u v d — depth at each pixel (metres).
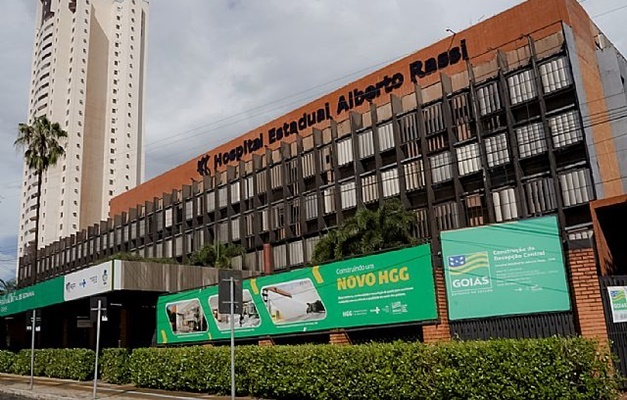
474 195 29.00
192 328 21.94
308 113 40.62
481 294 13.44
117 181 99.56
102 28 105.44
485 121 29.08
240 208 42.09
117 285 23.03
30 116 102.94
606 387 10.31
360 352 13.34
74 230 92.12
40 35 104.69
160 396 17.25
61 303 27.84
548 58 27.03
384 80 35.94
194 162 51.69
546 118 26.44
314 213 36.53
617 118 28.89
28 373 28.44
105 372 23.03
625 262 20.73
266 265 38.25
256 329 19.00
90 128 98.94
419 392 12.12
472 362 11.51
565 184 25.53
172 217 49.28
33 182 97.12
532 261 12.99
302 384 14.39
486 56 30.98
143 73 109.31
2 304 34.59
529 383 10.78
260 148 44.34
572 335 11.86
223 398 15.97
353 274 16.00
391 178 32.62
